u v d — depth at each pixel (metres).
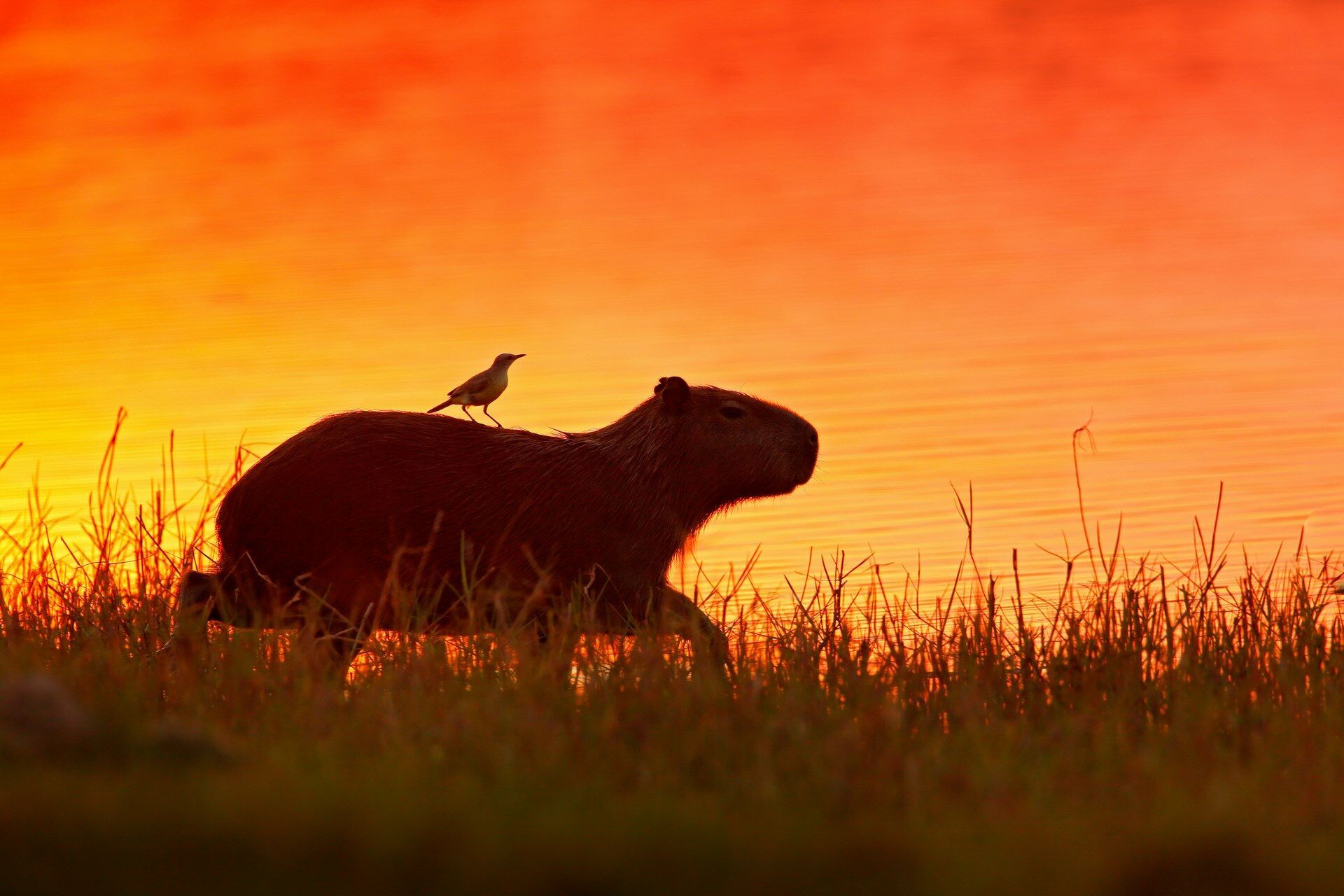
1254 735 20.45
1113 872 14.16
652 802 16.39
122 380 46.75
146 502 35.94
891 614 28.44
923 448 40.47
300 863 13.70
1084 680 22.53
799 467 27.08
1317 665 23.50
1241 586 27.08
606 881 13.64
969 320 52.38
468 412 26.83
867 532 34.94
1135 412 43.06
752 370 47.12
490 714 19.64
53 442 41.31
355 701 20.81
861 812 17.02
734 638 25.73
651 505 26.23
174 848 13.78
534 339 50.59
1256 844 14.72
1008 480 38.19
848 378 46.22
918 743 19.69
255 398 44.59
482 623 24.55
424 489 25.02
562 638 23.00
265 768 17.05
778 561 33.09
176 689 21.80
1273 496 36.75
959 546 33.88
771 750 18.89
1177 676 22.97
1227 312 52.53
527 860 13.77
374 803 14.86
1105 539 34.12
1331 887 14.34
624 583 25.97
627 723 19.72
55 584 27.81
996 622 27.94
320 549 24.66
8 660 21.69
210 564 27.98
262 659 22.73
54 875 13.43
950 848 14.59
